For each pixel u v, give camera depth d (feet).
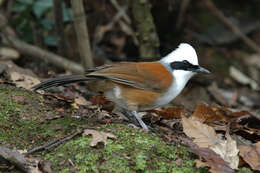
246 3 75.87
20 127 29.25
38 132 28.96
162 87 33.22
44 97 35.09
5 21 54.95
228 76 62.18
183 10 63.62
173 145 28.48
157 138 28.96
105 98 36.47
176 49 35.68
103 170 24.89
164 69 33.96
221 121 35.76
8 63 43.34
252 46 65.92
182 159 26.94
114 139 27.68
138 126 33.35
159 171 25.29
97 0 57.16
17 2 55.93
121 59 59.67
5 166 25.31
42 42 55.67
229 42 68.13
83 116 32.40
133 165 25.35
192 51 34.63
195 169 26.00
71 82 32.24
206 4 68.13
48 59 50.34
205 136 29.14
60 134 28.73
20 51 51.55
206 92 55.62
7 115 30.22
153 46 50.42
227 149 27.96
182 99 51.88
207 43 67.41
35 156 26.21
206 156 26.21
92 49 57.88
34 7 52.47
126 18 59.57
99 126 29.94
